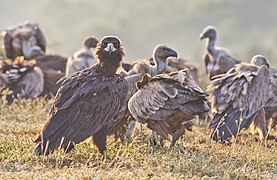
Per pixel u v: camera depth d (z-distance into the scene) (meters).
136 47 102.44
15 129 17.17
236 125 16.77
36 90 22.31
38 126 17.48
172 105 14.96
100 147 14.78
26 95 22.14
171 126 15.39
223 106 17.02
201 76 24.12
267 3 106.12
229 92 17.11
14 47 25.62
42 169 13.73
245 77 17.14
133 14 112.62
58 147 14.23
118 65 15.03
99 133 14.76
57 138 14.27
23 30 25.69
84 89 14.60
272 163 14.72
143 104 15.20
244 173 13.62
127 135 16.39
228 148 15.66
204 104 15.02
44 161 14.24
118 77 15.02
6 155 14.50
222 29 103.06
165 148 15.45
